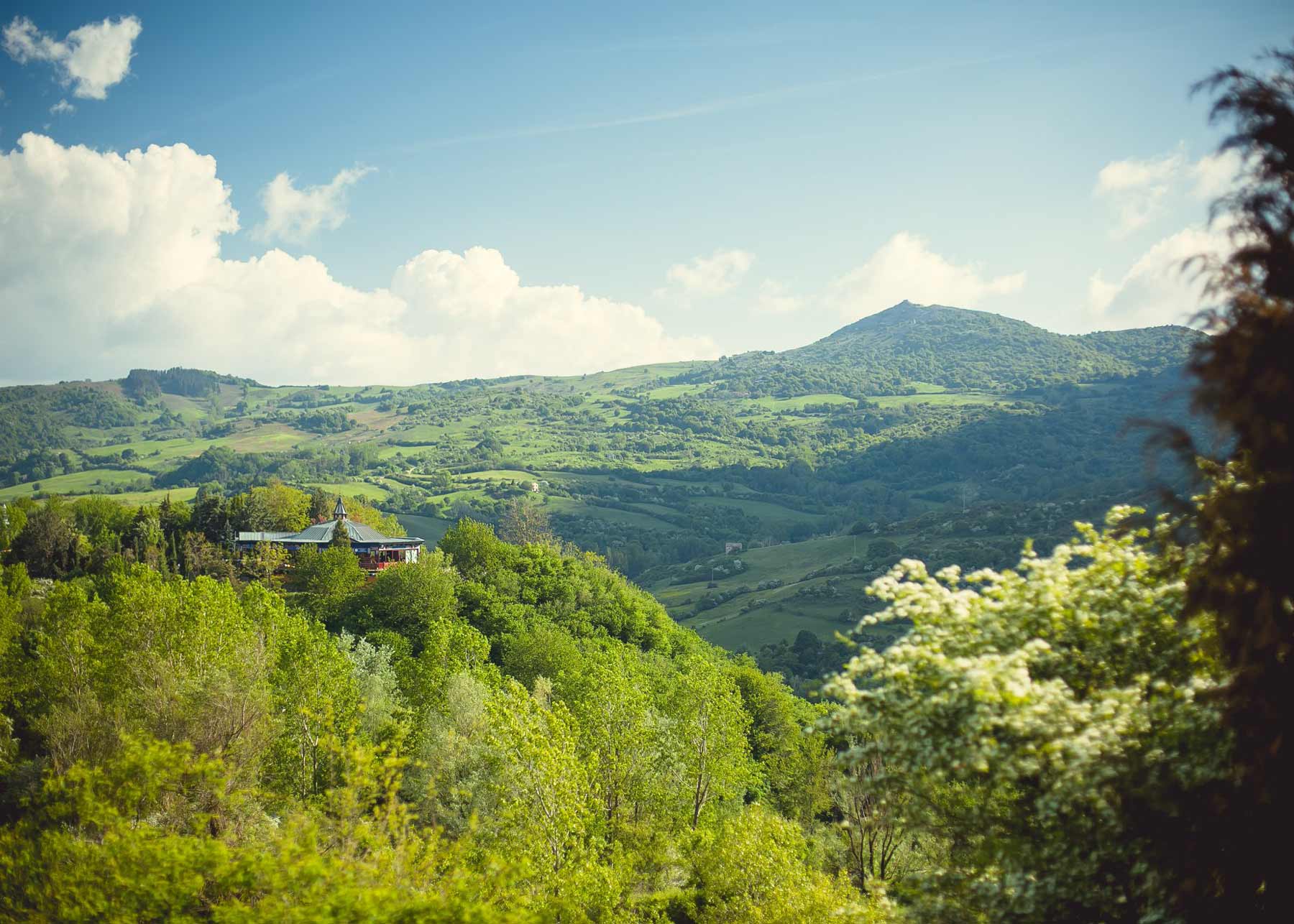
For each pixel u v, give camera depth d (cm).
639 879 4756
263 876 2019
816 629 14762
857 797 3916
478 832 3819
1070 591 1486
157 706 4172
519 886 3102
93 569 10506
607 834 4638
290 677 5112
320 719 3828
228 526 11925
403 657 6731
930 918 1494
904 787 1510
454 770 5044
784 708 8625
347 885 1839
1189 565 1294
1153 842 1241
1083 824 1322
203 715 4066
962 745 1305
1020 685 1258
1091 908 1330
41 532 10988
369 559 11712
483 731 5191
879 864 4319
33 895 2291
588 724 5109
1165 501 1177
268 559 10594
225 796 2842
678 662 10562
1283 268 1091
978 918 1477
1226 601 1093
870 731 1461
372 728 5584
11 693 5469
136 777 2541
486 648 7575
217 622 5547
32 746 5325
